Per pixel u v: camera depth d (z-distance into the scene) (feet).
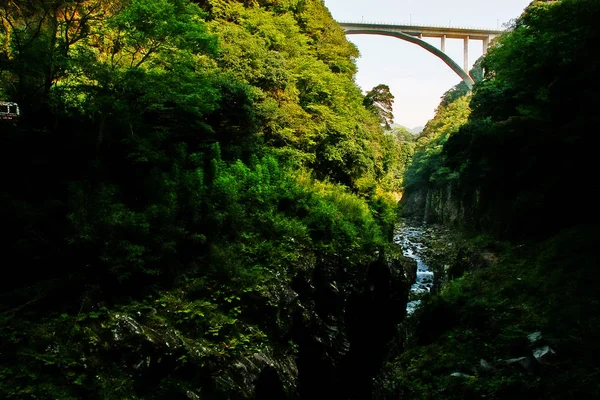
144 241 25.90
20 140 26.55
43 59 25.14
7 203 23.30
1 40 26.61
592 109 34.81
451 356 26.50
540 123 42.78
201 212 31.86
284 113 54.03
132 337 21.71
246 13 64.85
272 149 52.85
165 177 30.94
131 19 26.45
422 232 127.54
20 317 19.97
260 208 39.60
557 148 41.63
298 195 45.73
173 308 25.66
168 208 28.66
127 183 31.09
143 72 28.19
